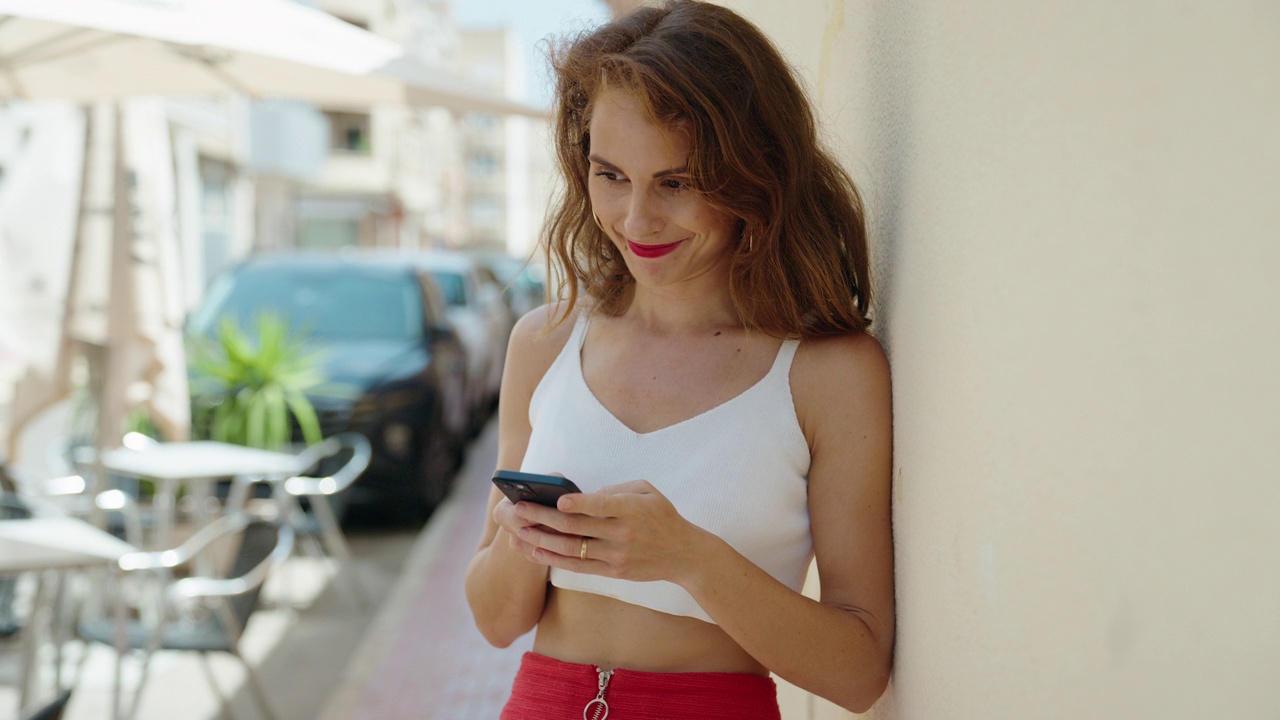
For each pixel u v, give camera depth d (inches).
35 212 188.9
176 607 153.6
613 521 45.4
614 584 54.9
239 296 285.1
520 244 2598.4
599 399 57.5
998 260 38.4
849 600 53.8
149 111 190.2
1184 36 25.5
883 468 54.6
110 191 185.6
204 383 231.9
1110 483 29.3
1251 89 22.9
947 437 44.6
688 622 54.5
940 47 46.5
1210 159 24.4
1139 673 27.7
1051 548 33.4
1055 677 33.1
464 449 327.9
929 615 47.1
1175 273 25.9
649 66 50.5
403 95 163.8
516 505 47.4
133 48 138.6
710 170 51.6
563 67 55.9
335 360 256.2
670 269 54.8
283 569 233.6
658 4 56.1
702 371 56.0
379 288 289.1
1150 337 27.1
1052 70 33.3
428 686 169.0
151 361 189.9
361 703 161.9
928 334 48.0
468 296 372.8
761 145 53.3
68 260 185.5
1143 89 27.4
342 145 1270.9
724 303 58.1
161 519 184.2
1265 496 22.5
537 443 58.9
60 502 189.5
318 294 285.7
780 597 49.6
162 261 191.2
